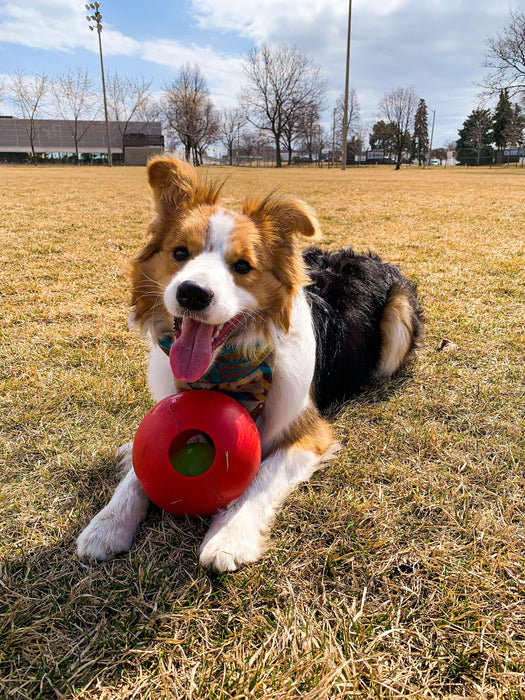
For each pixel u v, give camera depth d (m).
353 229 1.92
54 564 0.44
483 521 0.49
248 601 0.41
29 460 0.57
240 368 0.53
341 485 0.55
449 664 0.36
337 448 0.61
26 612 0.39
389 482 0.55
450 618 0.39
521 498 0.52
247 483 0.47
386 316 0.82
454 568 0.44
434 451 0.60
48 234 1.76
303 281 0.57
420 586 0.42
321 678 0.35
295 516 0.50
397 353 0.81
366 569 0.44
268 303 0.54
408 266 1.36
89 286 1.17
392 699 0.34
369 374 0.79
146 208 2.52
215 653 0.37
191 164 0.60
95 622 0.39
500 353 0.84
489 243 1.66
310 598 0.41
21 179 5.27
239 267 0.51
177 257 0.52
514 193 3.51
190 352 0.47
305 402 0.59
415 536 0.47
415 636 0.38
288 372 0.55
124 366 0.78
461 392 0.73
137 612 0.39
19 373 0.76
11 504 0.50
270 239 0.54
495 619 0.39
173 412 0.45
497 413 0.67
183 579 0.43
